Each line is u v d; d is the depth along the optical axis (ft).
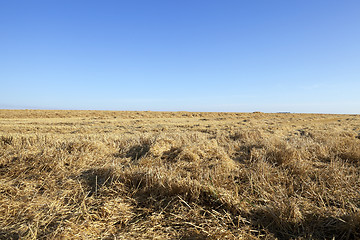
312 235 7.78
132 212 9.28
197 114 124.88
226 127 53.21
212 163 14.37
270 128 49.83
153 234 7.80
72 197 10.48
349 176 12.44
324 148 18.19
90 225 8.14
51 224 8.28
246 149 19.98
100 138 22.70
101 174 13.19
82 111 127.75
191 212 9.11
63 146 17.66
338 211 8.95
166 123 69.15
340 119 97.19
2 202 9.84
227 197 9.66
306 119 95.09
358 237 7.50
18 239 7.36
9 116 89.40
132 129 50.03
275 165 15.33
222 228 8.01
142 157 16.35
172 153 16.61
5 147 17.80
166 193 10.52
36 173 13.19
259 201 10.12
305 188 11.43
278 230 8.13
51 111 120.57
